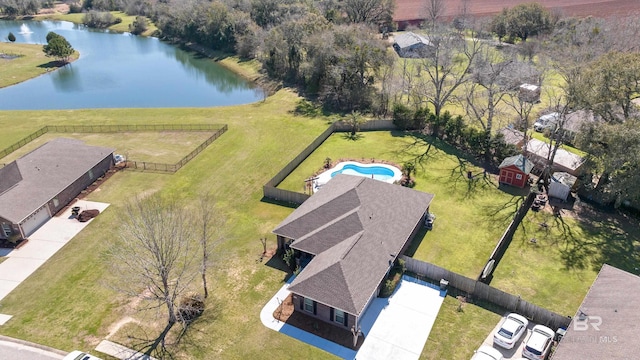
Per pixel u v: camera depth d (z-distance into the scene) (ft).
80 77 321.32
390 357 92.99
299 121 222.28
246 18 363.15
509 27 327.88
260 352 94.89
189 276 112.98
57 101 270.26
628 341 79.46
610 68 132.67
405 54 307.99
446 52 201.16
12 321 103.55
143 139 204.74
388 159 178.91
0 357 94.17
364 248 108.88
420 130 205.46
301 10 341.41
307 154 183.01
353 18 363.97
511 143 173.06
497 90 176.65
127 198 153.99
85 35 466.29
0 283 115.34
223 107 247.50
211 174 169.89
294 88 274.77
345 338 97.96
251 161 179.63
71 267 120.88
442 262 120.67
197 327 101.24
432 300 107.55
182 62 361.71
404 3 451.53
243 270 118.42
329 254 108.68
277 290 111.65
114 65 353.51
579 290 110.22
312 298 97.96
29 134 210.38
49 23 534.37
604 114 137.59
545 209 143.84
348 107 238.68
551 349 92.32
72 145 171.94
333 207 123.34
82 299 110.01
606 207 144.77
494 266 118.83
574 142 151.23
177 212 140.97
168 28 427.33
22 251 127.34
